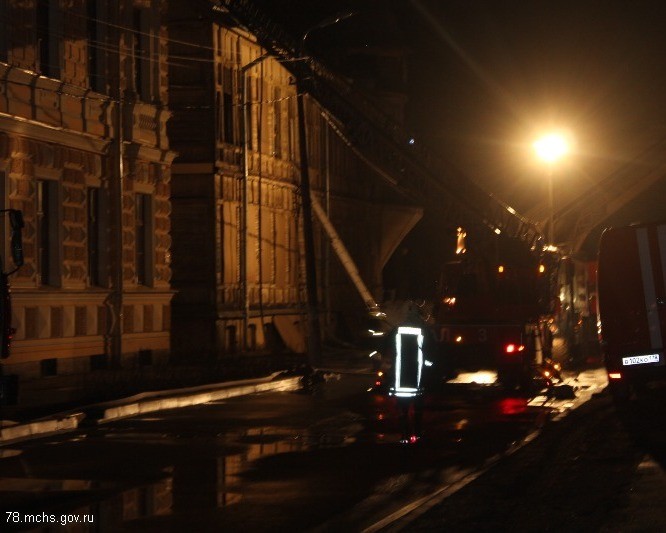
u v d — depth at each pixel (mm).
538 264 35688
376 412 27719
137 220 40094
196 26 47656
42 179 34125
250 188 51406
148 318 40219
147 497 15766
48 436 22797
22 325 32500
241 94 50094
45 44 34188
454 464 18781
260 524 13859
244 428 24281
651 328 28516
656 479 16797
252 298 51531
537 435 22703
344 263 57969
